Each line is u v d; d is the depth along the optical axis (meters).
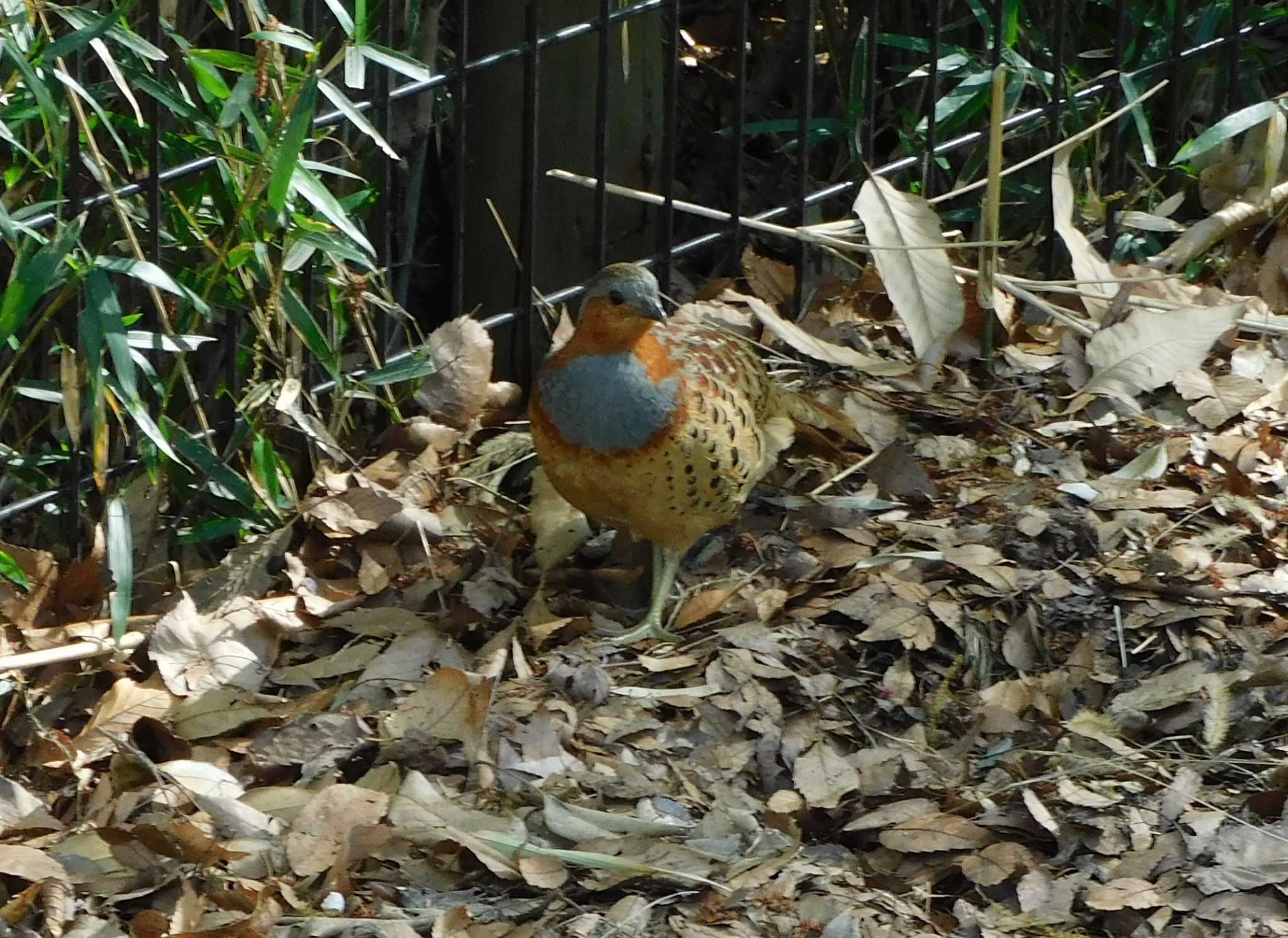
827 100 9.06
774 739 5.43
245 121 6.25
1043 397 7.13
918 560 6.06
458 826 4.99
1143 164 8.88
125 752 5.20
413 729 5.33
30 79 5.03
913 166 8.21
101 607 6.03
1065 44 8.99
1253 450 6.58
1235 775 5.22
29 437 6.38
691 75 9.17
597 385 5.57
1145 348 6.90
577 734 5.45
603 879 4.85
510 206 7.63
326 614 5.93
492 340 7.75
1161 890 4.81
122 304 6.50
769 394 6.31
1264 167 8.10
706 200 9.03
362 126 5.72
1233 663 5.60
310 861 4.89
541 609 6.01
